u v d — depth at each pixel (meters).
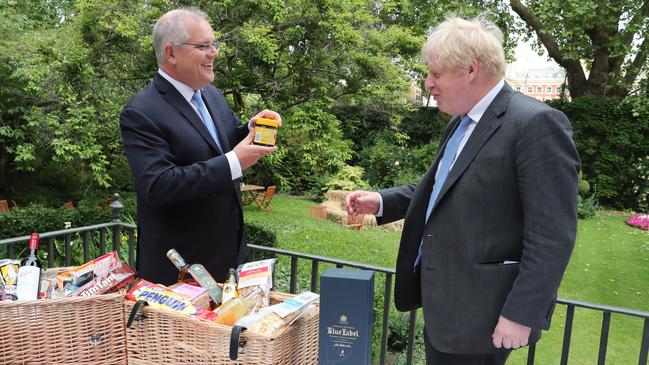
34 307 1.42
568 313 1.91
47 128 7.21
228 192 1.86
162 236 1.79
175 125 1.72
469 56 1.37
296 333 1.40
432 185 1.61
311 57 7.57
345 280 1.34
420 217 1.62
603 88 12.47
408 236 1.64
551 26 11.13
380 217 1.89
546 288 1.26
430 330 1.46
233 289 1.54
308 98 8.11
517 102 1.38
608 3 10.98
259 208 10.86
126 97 7.43
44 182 9.40
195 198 1.77
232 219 1.90
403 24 11.46
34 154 8.06
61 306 1.44
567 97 13.52
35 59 6.86
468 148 1.40
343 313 1.34
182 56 1.70
